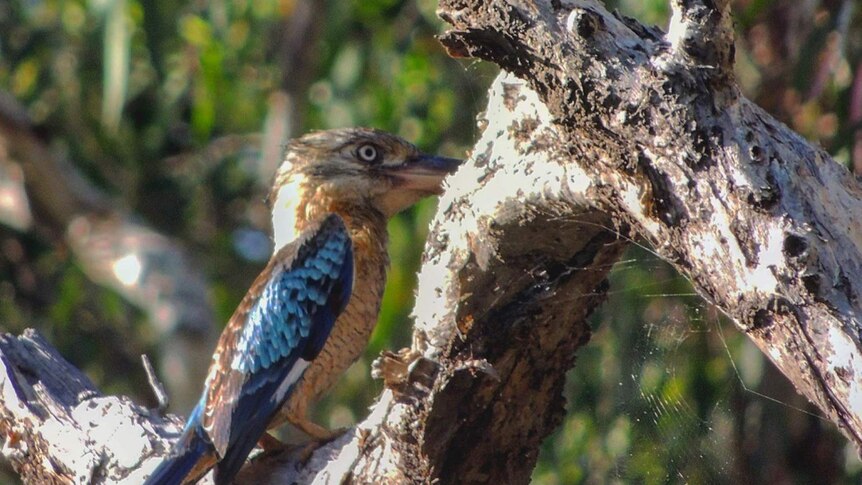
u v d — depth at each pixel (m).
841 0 10.52
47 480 7.54
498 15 4.87
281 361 7.77
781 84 10.72
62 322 14.53
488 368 5.33
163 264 15.17
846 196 4.21
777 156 4.29
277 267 8.01
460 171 5.66
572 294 5.44
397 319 12.75
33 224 15.45
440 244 5.63
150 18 13.72
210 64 13.53
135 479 7.04
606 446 10.58
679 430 8.76
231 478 6.91
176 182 16.11
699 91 4.40
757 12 10.38
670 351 9.65
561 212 5.14
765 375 10.46
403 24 13.95
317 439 7.18
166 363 14.71
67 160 15.67
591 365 10.78
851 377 3.89
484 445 5.64
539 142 5.22
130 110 15.48
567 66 4.70
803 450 10.98
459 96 13.52
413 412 5.51
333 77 14.02
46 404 7.61
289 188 9.17
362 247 8.55
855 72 10.41
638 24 4.80
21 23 14.97
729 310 4.31
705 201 4.36
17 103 15.25
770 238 4.18
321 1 13.98
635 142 4.55
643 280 10.23
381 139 9.03
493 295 5.48
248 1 13.87
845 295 3.98
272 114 14.33
